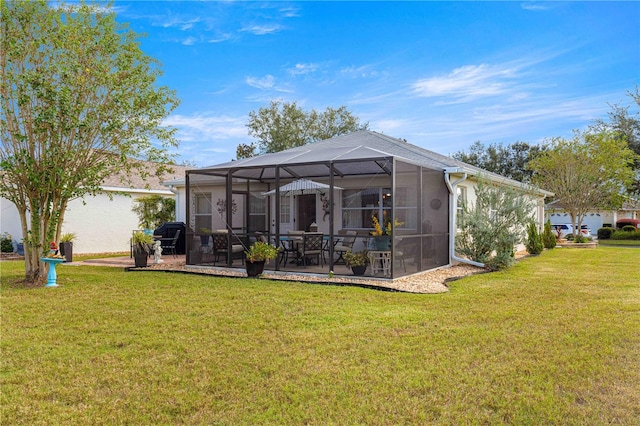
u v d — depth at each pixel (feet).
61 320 21.47
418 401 12.46
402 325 19.94
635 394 12.82
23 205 33.37
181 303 24.94
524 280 33.50
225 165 44.70
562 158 83.46
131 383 13.83
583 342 17.44
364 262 33.27
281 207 50.57
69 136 32.65
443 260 40.16
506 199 40.32
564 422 11.27
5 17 31.24
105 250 63.10
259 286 30.32
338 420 11.44
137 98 34.30
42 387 13.57
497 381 13.71
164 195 70.74
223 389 13.33
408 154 43.86
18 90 30.86
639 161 97.76
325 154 41.01
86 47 32.81
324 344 17.24
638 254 57.31
